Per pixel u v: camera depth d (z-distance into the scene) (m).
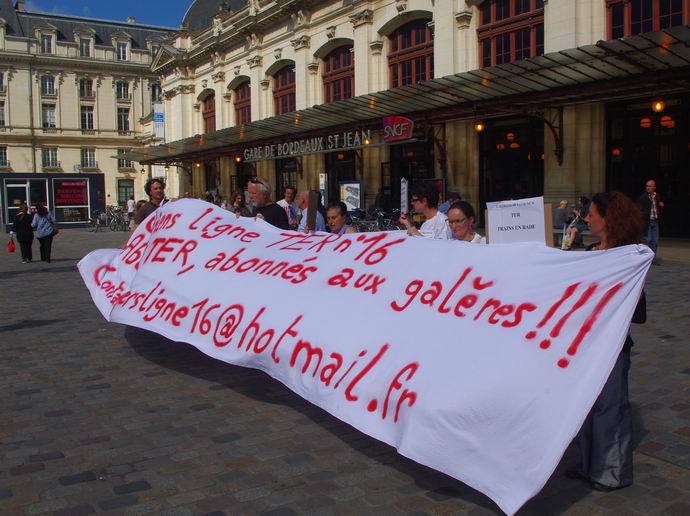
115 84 65.62
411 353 3.94
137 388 5.88
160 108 43.56
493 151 21.00
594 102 17.17
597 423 3.81
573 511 3.59
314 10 28.17
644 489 3.83
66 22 64.56
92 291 7.14
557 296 3.63
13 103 61.06
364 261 4.91
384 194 25.31
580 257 3.69
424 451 3.50
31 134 61.75
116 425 4.96
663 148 16.94
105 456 4.38
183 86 40.31
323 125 25.22
